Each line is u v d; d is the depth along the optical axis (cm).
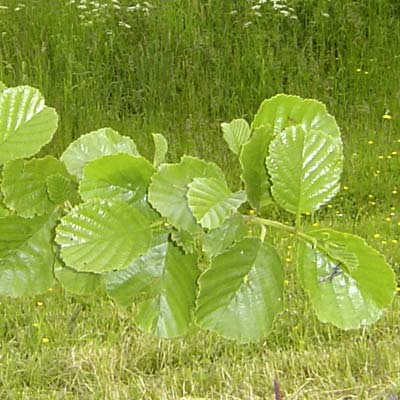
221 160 934
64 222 127
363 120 1037
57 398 559
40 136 141
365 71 1097
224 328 133
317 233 135
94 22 1075
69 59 1029
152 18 1087
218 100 1033
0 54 1034
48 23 1082
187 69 1055
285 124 150
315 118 150
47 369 589
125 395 560
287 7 1109
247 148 135
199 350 607
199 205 124
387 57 1111
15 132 141
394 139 1004
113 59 1064
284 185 133
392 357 588
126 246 127
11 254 144
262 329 133
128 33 1079
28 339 623
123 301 138
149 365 600
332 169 133
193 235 133
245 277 134
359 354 591
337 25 1120
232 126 150
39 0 1109
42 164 144
